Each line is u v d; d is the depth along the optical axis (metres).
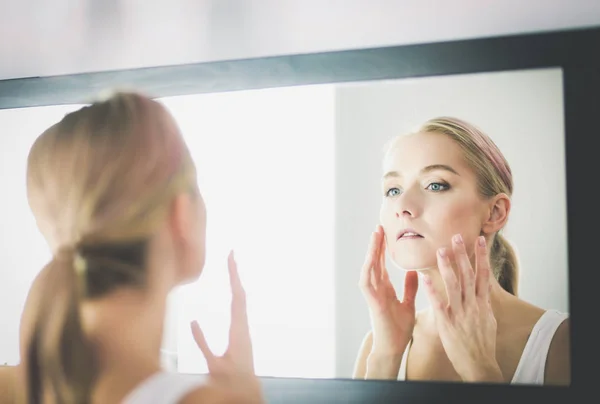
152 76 1.46
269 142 1.39
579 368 1.21
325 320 1.34
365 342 1.32
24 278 1.51
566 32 1.26
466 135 1.30
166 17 1.47
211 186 1.41
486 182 1.28
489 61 1.29
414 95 1.33
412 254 1.31
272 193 1.37
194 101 1.43
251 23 1.42
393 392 1.30
